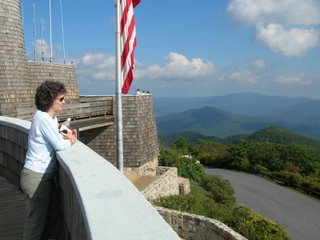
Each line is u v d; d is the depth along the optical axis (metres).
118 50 8.49
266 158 41.78
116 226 1.56
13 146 5.77
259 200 26.66
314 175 39.91
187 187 23.16
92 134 22.78
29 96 22.47
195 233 13.21
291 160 42.28
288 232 19.92
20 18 22.12
